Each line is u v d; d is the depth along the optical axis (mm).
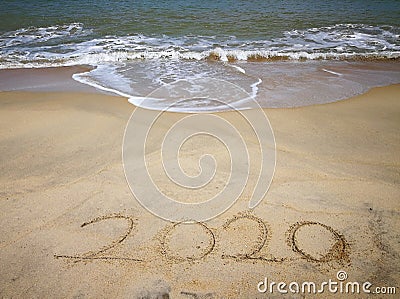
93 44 8445
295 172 3490
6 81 6344
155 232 2818
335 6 12062
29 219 2949
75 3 12508
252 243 2709
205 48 8172
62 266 2527
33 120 4629
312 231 2803
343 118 4680
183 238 2764
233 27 9711
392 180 3350
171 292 2342
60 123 4539
